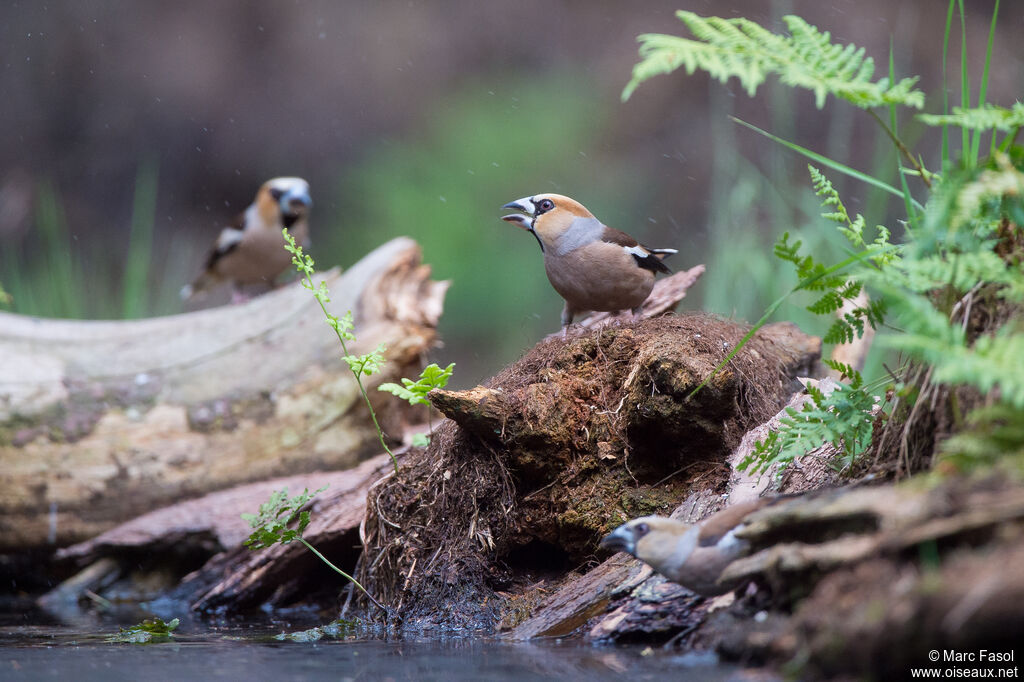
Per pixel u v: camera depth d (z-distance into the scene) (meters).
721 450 7.66
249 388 11.47
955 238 5.61
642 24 32.56
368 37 32.81
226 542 10.13
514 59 33.22
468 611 7.44
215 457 11.28
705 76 31.58
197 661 6.16
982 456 4.72
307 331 11.74
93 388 11.27
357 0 32.66
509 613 7.29
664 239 30.80
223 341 11.72
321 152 32.94
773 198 15.91
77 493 11.05
